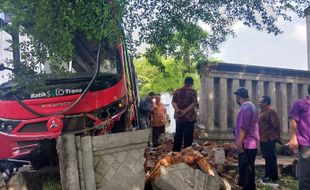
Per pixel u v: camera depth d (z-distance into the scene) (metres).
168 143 10.61
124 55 8.22
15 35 6.30
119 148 5.40
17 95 7.77
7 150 7.69
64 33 5.83
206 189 6.12
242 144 6.82
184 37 9.38
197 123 12.20
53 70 6.61
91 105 7.79
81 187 5.10
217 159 8.32
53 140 7.57
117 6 6.16
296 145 6.29
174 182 5.83
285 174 9.18
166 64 13.31
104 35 6.12
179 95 9.11
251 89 12.61
